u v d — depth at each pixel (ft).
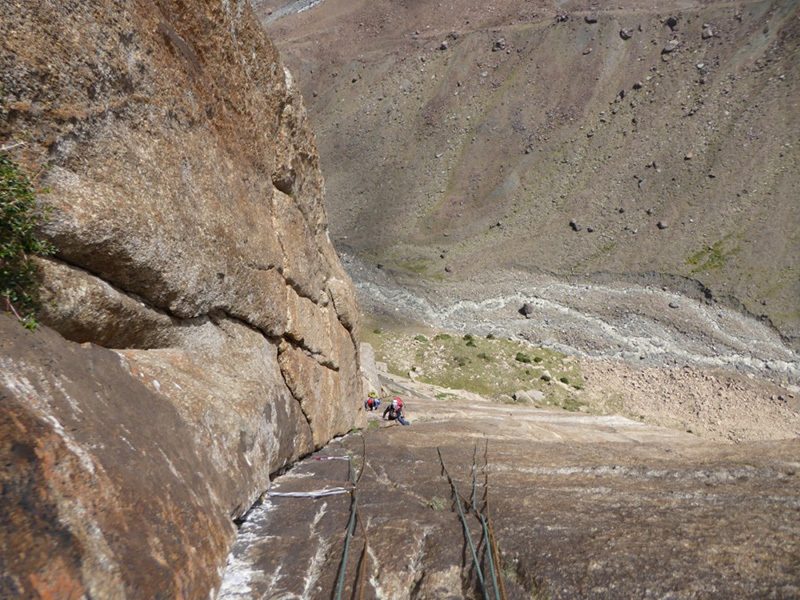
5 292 11.51
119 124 15.40
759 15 221.87
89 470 9.95
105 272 14.97
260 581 12.96
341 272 42.83
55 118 13.08
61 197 13.03
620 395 109.81
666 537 14.24
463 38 274.57
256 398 20.70
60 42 13.29
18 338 11.04
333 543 15.20
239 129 23.63
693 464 24.54
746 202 166.81
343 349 39.91
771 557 12.67
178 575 10.77
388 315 151.12
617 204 185.47
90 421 11.12
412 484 21.24
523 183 210.38
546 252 175.42
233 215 22.34
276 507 18.33
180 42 18.54
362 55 299.38
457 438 34.24
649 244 166.09
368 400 53.11
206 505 13.83
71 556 8.31
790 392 108.99
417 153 237.45
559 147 218.38
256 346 24.53
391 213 213.46
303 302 31.45
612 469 23.63
